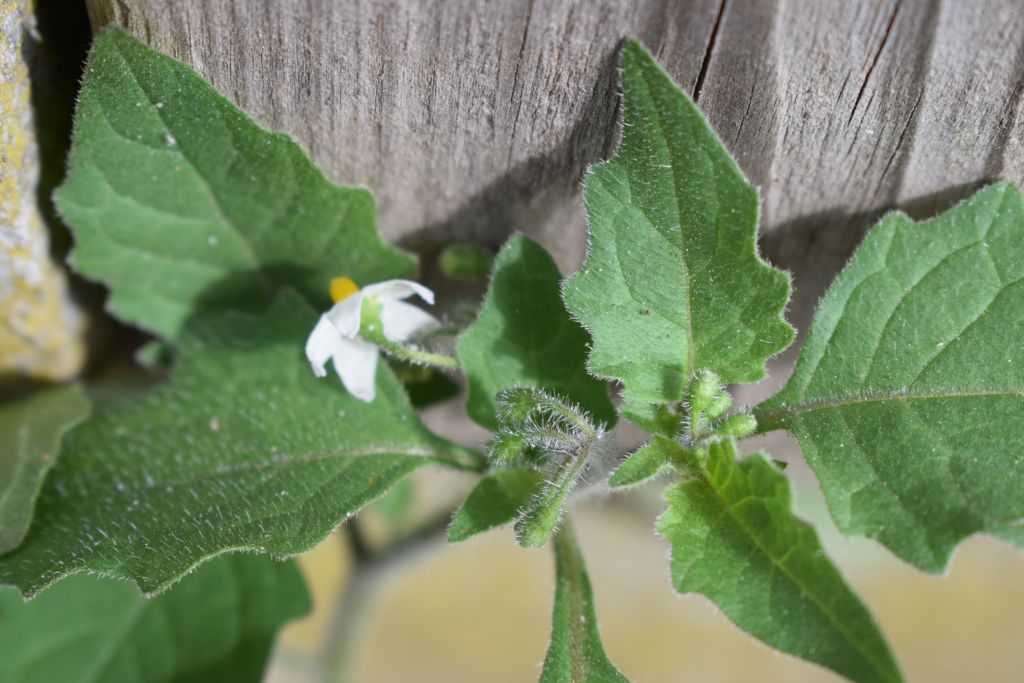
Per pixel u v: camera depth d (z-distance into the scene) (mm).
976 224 194
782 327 193
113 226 205
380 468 204
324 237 208
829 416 195
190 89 192
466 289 222
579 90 192
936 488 189
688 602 381
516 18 187
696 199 189
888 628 370
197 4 188
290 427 208
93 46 188
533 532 188
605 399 201
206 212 206
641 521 367
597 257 193
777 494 187
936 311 194
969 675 363
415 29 189
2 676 216
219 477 204
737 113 192
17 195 198
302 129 200
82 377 227
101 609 219
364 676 365
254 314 214
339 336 202
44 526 199
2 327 215
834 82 189
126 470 205
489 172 203
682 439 195
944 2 183
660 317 195
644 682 362
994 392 191
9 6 186
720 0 184
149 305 215
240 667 218
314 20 189
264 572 220
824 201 202
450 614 378
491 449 194
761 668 370
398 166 205
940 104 190
